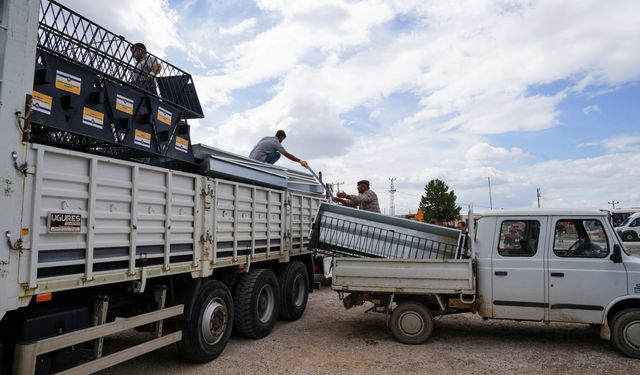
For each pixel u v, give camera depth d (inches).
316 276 444.5
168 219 182.7
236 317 248.8
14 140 119.9
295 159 348.5
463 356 228.8
